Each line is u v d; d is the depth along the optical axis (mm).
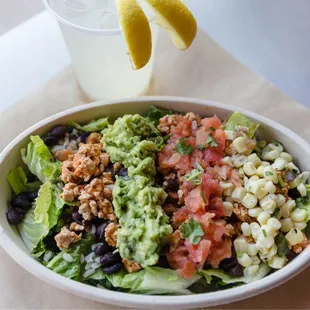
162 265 373
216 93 512
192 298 341
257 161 415
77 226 383
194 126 430
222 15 580
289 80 541
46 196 394
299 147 423
